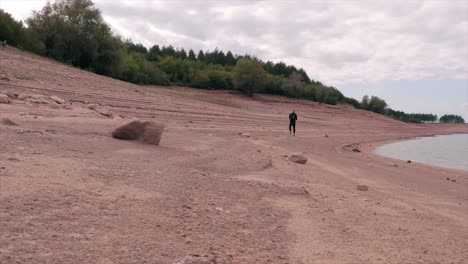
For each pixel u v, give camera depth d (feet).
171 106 105.19
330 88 364.17
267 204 26.27
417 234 24.77
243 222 21.77
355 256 19.42
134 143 40.68
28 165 24.64
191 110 107.76
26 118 46.26
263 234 20.49
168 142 47.57
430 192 44.16
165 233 18.20
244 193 28.02
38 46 144.36
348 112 299.38
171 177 28.35
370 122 267.59
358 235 22.81
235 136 73.41
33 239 15.24
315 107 278.87
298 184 34.86
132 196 22.29
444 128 400.67
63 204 19.19
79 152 31.45
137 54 285.84
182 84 269.03
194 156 39.11
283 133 101.45
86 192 21.47
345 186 39.42
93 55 161.48
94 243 15.80
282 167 44.11
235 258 16.78
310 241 20.61
